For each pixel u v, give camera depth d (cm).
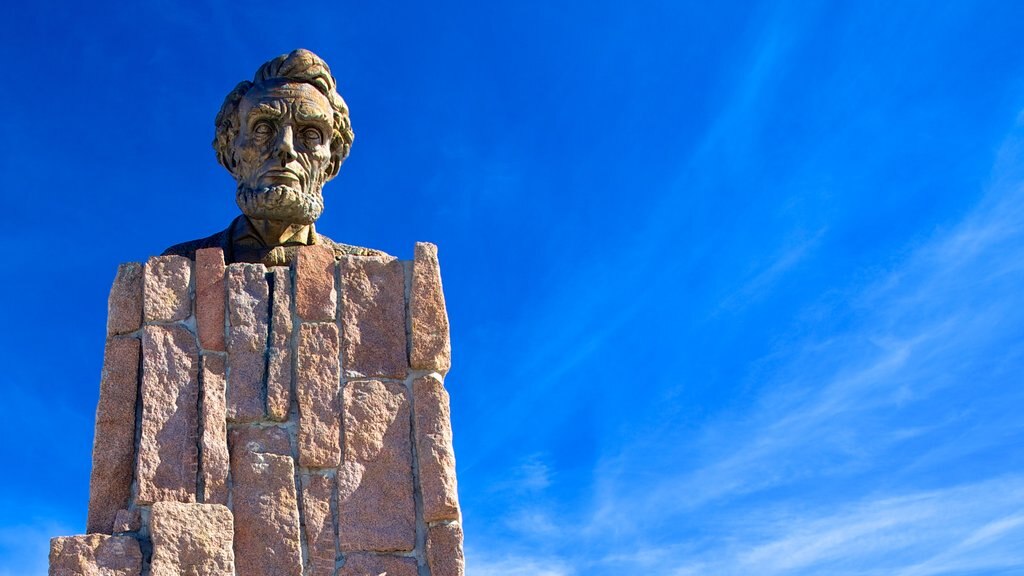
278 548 725
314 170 864
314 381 771
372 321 797
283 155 847
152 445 738
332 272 805
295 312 789
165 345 768
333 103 886
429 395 782
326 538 734
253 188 846
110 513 726
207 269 794
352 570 729
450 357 799
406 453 765
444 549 741
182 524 711
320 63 881
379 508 747
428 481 755
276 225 852
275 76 876
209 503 727
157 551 702
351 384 775
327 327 788
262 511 732
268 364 771
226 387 762
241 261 850
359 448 760
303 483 745
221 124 888
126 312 777
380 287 808
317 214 862
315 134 868
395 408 775
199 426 749
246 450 747
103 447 741
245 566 719
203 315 781
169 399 753
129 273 788
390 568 734
